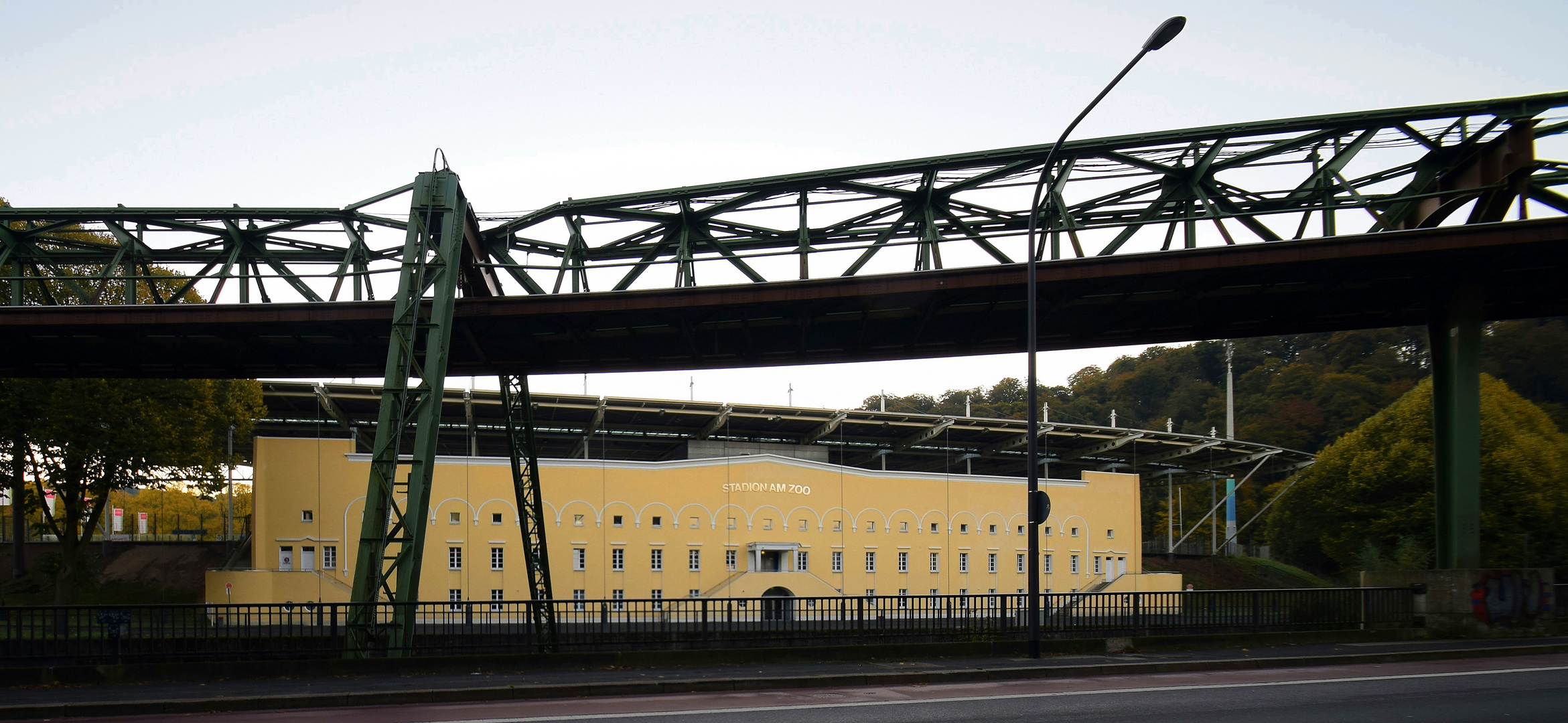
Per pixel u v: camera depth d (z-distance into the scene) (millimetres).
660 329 29531
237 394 49094
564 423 66250
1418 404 67750
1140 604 22234
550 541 55000
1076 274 24594
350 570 51281
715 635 19891
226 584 47750
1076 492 71875
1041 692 15211
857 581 63125
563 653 18156
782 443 72000
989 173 27609
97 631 23344
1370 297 26859
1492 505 60219
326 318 26719
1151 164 27047
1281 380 117000
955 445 79562
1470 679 16469
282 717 13383
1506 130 25156
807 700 14695
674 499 58844
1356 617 23469
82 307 26438
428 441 23078
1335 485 73188
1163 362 143750
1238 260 23875
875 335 29234
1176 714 12977
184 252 29188
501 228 28969
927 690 15695
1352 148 26016
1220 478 96625
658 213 29109
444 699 14938
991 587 67625
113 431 43094
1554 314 27969
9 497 58594
